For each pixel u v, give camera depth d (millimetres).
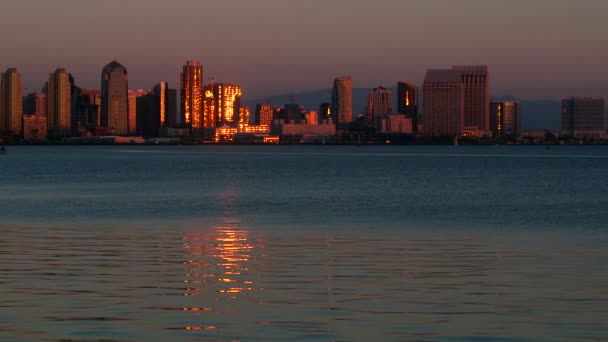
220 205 139625
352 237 89688
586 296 54219
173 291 56000
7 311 49469
